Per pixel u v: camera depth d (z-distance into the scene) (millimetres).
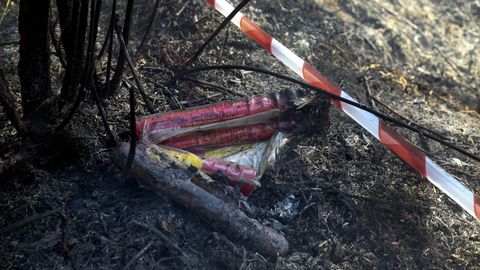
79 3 2676
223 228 2768
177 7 3566
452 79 3857
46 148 2869
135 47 3395
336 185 3029
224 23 3176
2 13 3553
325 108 2963
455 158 3312
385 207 2984
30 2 2621
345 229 2916
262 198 2941
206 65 3406
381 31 3982
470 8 4340
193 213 2795
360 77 3645
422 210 3014
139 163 2777
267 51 3498
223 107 2955
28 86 2771
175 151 2889
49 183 2844
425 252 2902
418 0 4305
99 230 2771
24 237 2727
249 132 2980
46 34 2697
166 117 2939
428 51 3998
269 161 2934
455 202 3053
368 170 3111
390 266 2854
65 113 2865
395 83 3697
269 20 3752
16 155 2824
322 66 3635
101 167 2912
